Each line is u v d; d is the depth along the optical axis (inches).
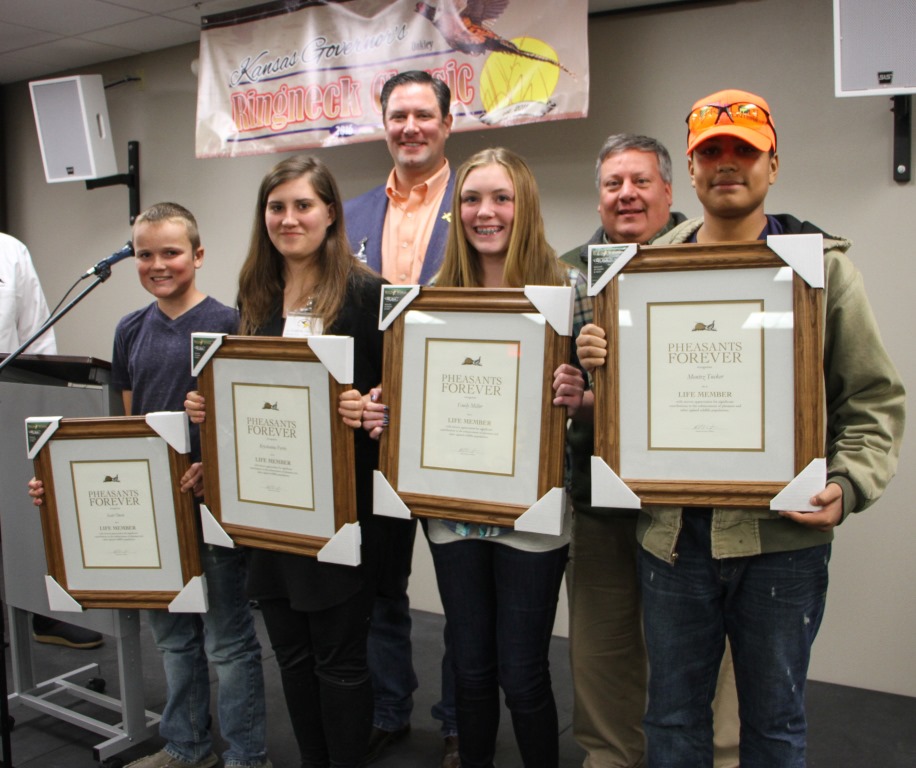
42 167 182.4
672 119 116.0
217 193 158.2
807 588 57.1
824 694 108.0
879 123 104.0
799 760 57.3
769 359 56.6
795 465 55.8
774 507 55.7
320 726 77.7
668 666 60.2
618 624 78.8
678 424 58.5
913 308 103.6
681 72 115.0
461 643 70.6
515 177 70.2
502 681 69.4
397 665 95.3
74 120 155.0
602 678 79.9
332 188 75.8
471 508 66.7
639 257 58.9
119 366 90.8
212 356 74.4
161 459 79.4
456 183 72.2
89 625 96.0
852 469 56.1
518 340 65.5
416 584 142.0
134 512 81.0
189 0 134.8
